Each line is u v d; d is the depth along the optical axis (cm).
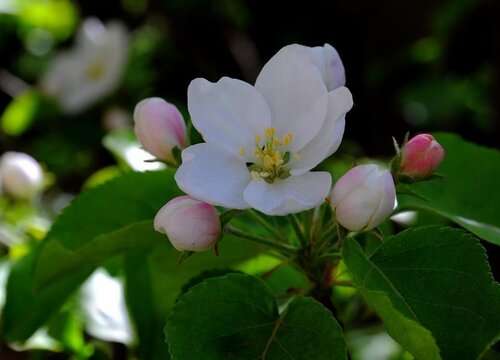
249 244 36
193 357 31
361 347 41
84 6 88
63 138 76
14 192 48
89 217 38
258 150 33
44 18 90
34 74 88
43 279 37
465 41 69
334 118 32
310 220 35
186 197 32
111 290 43
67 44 91
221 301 32
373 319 40
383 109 75
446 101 69
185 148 34
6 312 41
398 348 41
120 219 38
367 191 31
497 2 62
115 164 75
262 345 31
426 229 32
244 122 33
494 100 64
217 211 34
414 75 73
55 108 76
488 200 38
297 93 33
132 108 77
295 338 31
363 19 80
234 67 82
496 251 45
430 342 29
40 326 41
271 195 32
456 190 38
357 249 31
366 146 77
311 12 82
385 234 40
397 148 33
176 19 81
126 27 87
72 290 41
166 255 36
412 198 38
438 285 31
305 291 35
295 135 33
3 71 87
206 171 32
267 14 83
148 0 84
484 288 31
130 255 38
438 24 68
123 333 41
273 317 32
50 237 38
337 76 34
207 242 32
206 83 33
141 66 79
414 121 73
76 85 77
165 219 32
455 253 32
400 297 31
